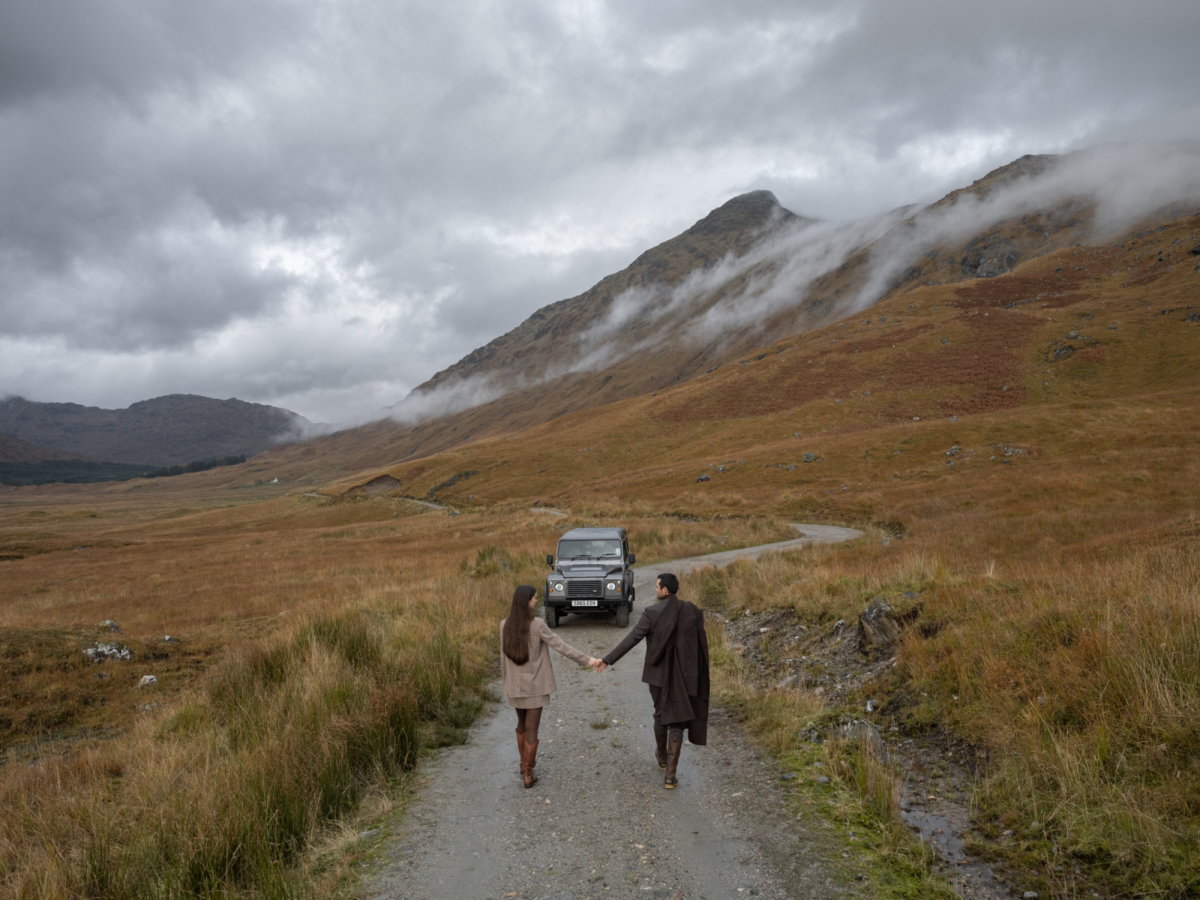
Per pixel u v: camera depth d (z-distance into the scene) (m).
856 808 4.65
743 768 5.59
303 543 51.47
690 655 5.31
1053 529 18.50
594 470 80.19
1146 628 5.50
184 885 3.85
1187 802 3.88
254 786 4.78
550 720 7.31
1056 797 4.32
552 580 12.92
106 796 5.35
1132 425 44.38
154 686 10.60
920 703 6.29
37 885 3.82
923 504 33.47
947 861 3.98
